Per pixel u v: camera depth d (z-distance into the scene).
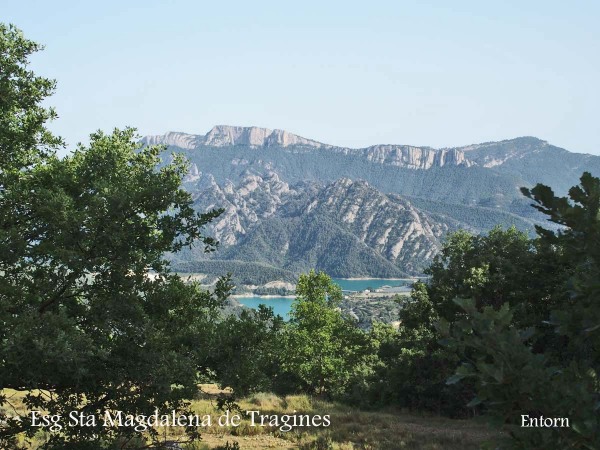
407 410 36.88
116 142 20.73
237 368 11.95
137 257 11.22
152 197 11.27
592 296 4.09
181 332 12.20
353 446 19.89
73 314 10.87
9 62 13.31
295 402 29.59
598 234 4.29
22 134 13.37
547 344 25.75
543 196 4.43
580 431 3.46
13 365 9.37
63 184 12.27
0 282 10.15
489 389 3.71
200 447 17.55
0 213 11.02
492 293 31.66
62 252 10.20
